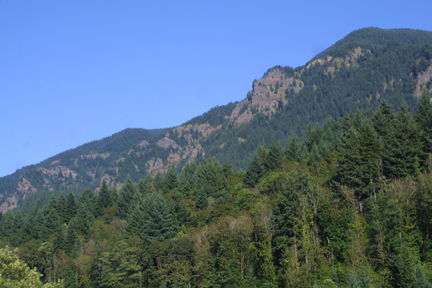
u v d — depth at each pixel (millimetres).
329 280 70938
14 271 53000
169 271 95875
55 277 119688
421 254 77375
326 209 87062
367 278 68562
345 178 96562
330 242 83562
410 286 68000
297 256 80000
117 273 104688
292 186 89750
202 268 92750
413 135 104500
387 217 77062
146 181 182500
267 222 88250
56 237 134250
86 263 112250
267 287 79938
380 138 113625
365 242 79375
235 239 91250
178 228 117125
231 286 86375
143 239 114562
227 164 170875
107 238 131375
